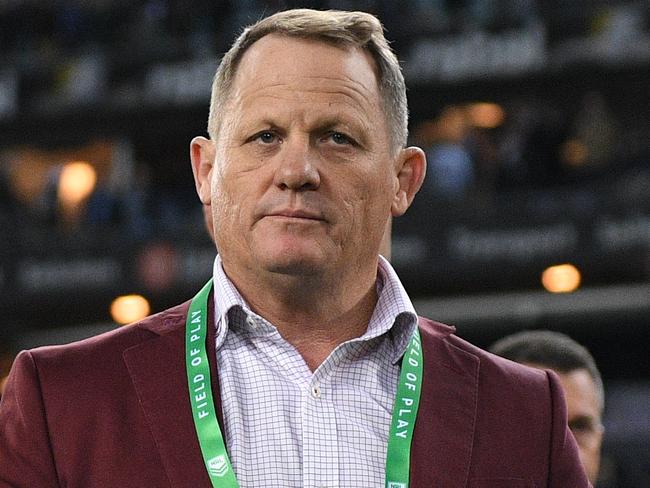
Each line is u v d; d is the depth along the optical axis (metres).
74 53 26.25
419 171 4.41
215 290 4.18
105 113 25.84
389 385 4.12
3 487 3.87
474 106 24.98
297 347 4.14
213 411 3.90
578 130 23.47
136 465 3.81
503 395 4.16
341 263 4.00
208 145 4.36
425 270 22.48
